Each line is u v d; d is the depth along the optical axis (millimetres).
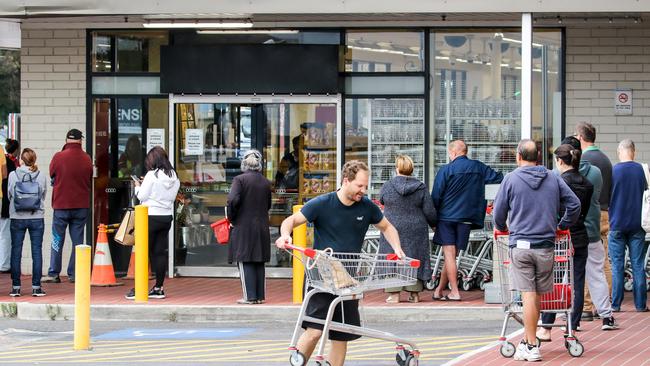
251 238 33969
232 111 41438
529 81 32844
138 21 39906
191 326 32375
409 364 22297
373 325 32219
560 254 25234
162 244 35656
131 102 41812
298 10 32875
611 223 32250
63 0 33594
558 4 32250
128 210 38938
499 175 34812
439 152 40656
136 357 26344
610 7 32062
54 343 28984
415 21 40125
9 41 45344
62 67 41781
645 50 39906
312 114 41125
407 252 33438
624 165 31984
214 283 39906
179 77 40844
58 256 39812
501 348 25219
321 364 20203
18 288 36375
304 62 40344
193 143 41625
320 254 20484
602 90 40094
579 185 27016
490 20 40000
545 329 27078
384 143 40812
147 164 35531
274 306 33500
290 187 41406
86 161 39438
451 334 30062
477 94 40562
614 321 29609
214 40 41125
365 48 40719
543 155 40375
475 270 37375
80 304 27641
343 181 21203
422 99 40656
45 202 42094
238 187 33812
